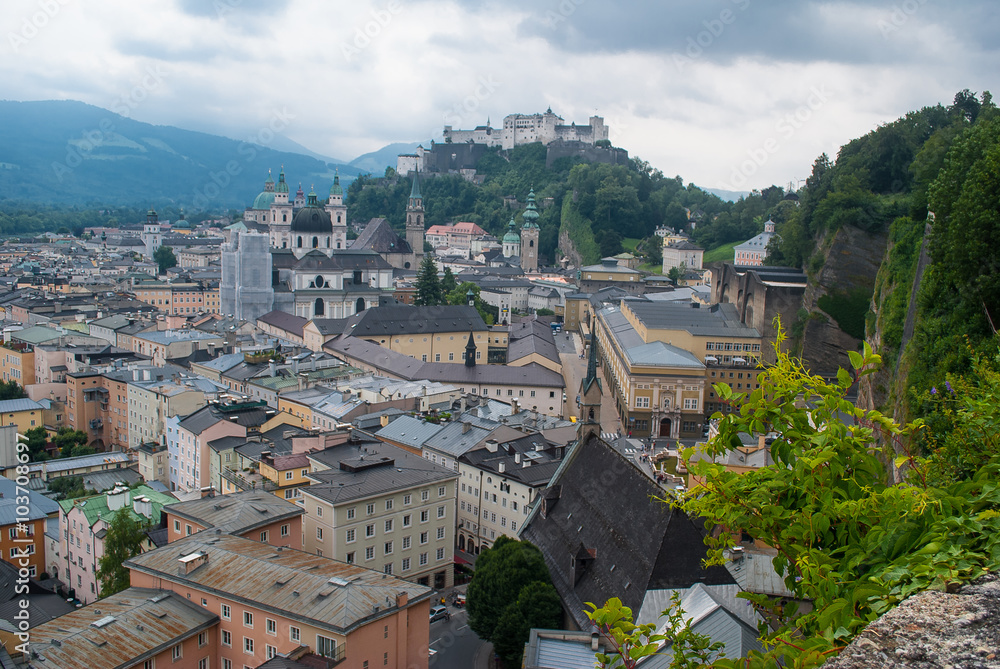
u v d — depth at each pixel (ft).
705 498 88.12
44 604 371.35
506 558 317.63
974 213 304.30
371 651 256.32
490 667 340.39
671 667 85.46
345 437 453.17
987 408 107.76
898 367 399.44
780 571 84.02
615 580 277.03
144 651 247.50
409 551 400.26
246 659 267.59
